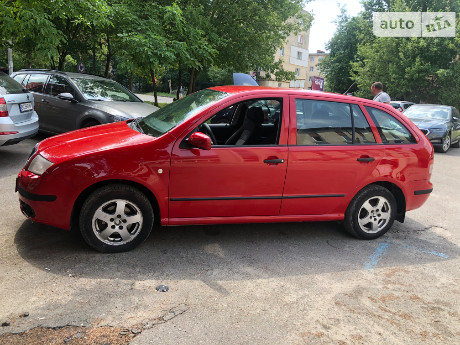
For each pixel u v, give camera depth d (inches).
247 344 99.0
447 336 108.8
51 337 96.0
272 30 598.2
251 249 156.9
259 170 148.7
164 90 1913.1
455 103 914.1
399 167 168.7
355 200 166.9
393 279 140.4
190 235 166.4
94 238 138.9
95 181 132.8
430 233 191.3
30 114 269.6
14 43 547.8
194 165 141.3
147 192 145.7
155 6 490.9
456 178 330.6
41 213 134.6
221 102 148.9
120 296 116.2
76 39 598.5
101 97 318.0
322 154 155.9
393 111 173.3
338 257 155.3
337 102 163.2
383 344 103.3
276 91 156.6
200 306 114.3
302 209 159.9
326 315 114.7
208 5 549.0
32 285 118.3
